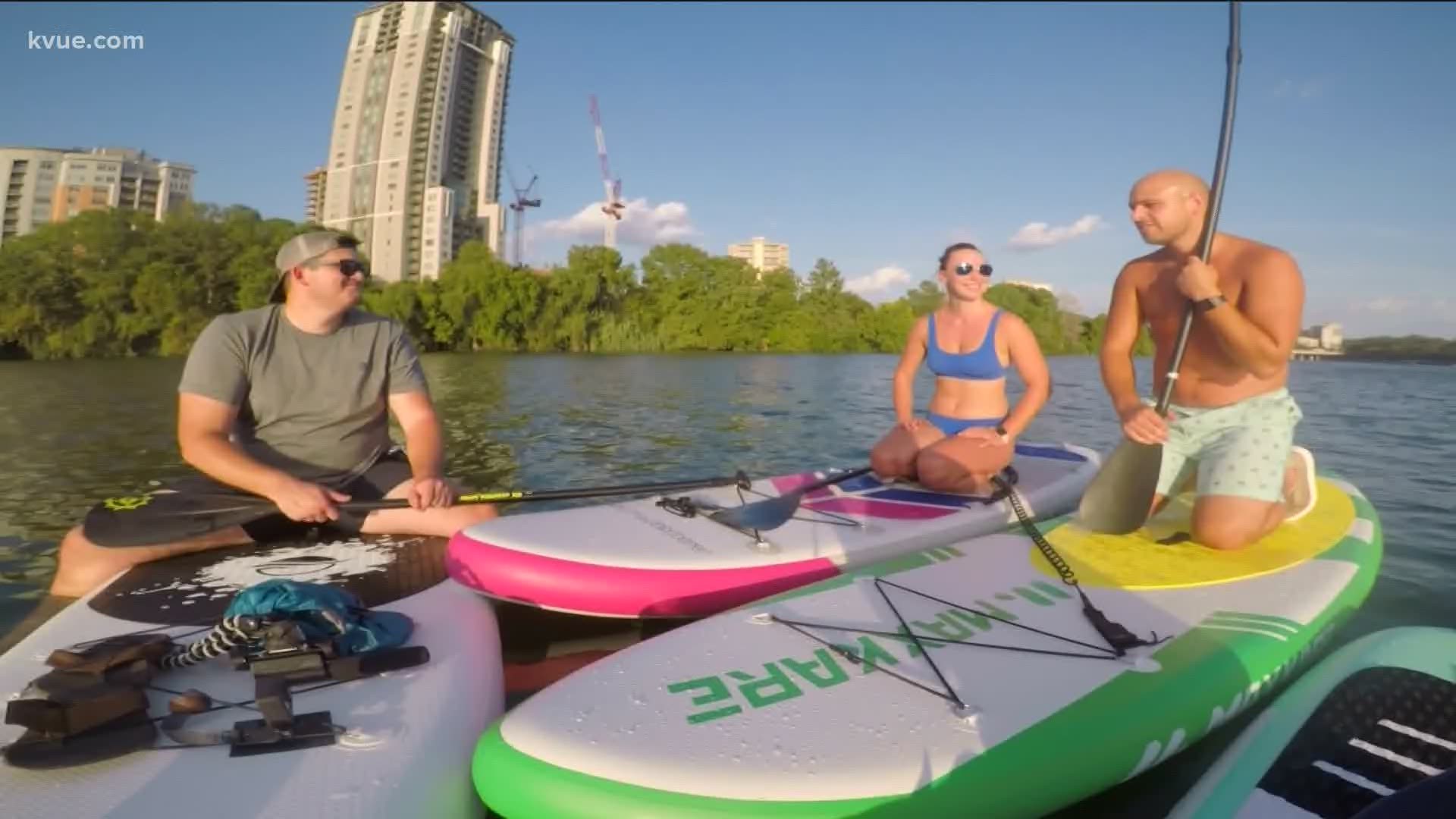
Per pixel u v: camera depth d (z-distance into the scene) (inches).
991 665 88.5
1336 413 438.0
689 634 95.7
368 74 4335.6
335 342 135.3
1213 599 107.8
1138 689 84.8
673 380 756.6
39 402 482.6
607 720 77.6
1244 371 127.9
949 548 126.0
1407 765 75.4
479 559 126.6
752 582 128.5
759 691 82.7
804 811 67.3
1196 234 128.0
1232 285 123.0
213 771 72.2
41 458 287.0
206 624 104.9
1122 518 123.6
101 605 111.3
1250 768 76.0
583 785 69.6
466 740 83.7
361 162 4345.5
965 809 70.8
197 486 131.6
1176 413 136.3
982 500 164.1
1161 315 135.0
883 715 78.7
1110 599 106.3
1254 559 122.1
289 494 117.3
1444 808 43.6
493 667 99.7
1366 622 134.4
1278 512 128.4
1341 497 157.0
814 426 395.2
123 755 73.6
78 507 214.1
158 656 89.2
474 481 255.4
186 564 128.3
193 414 124.6
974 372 174.6
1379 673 89.4
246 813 66.9
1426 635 95.6
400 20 4247.0
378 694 87.8
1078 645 93.2
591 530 139.6
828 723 77.2
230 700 85.4
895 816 68.2
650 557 128.8
